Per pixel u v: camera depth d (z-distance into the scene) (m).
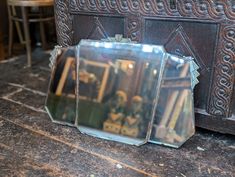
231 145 0.78
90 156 0.73
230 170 0.68
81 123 0.87
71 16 0.90
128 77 0.83
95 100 0.87
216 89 0.76
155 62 0.78
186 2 0.71
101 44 0.85
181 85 0.75
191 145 0.78
